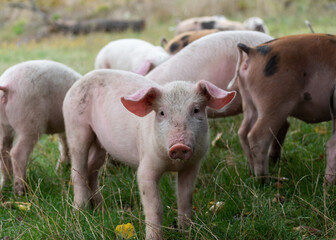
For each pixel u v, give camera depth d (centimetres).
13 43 1647
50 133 513
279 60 425
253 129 445
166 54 657
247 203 399
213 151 523
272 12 1602
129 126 371
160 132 316
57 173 504
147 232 341
